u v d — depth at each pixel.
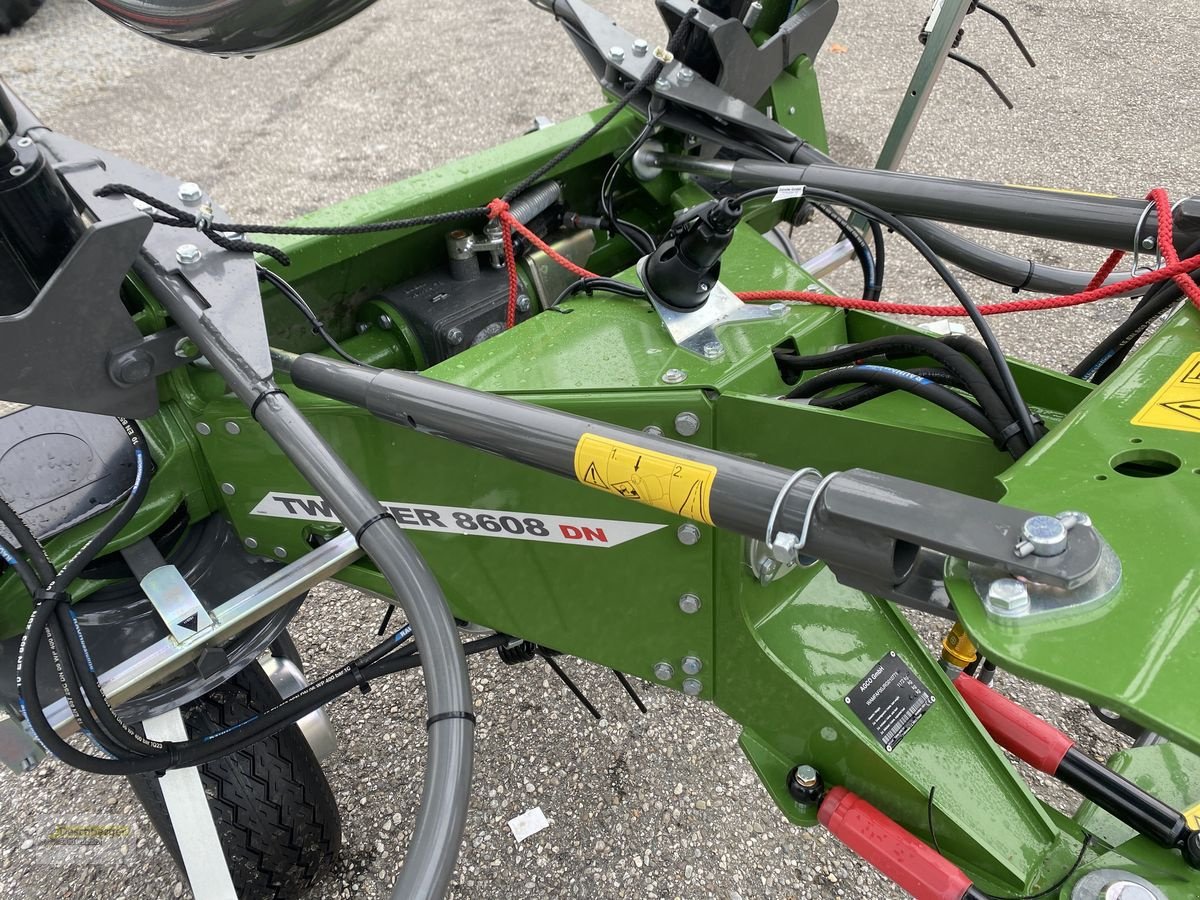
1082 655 0.66
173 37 1.02
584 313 1.34
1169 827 1.18
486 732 2.03
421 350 1.62
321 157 4.19
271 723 1.35
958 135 4.11
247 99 4.74
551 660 1.78
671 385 1.18
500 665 2.17
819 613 1.41
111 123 4.55
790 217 2.04
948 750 1.32
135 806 1.93
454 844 0.74
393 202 1.54
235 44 1.02
